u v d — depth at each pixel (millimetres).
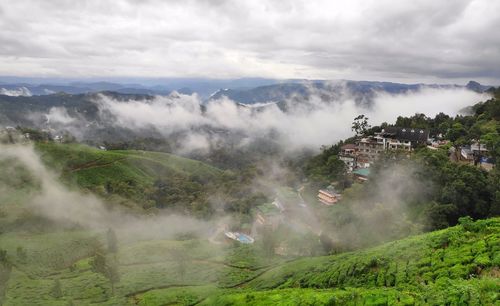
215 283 92625
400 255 56562
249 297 57844
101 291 90000
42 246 127250
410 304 37094
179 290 87625
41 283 97562
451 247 50312
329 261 79562
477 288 34969
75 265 112312
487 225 51688
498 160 117500
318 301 44938
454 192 91188
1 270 90438
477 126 161000
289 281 75500
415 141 165125
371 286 52406
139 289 91062
